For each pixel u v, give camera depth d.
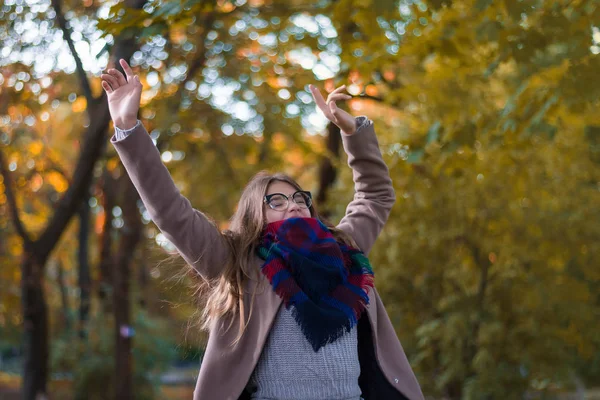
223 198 13.95
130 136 2.73
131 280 12.16
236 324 2.85
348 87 7.26
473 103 8.57
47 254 10.20
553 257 10.41
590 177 10.51
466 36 6.97
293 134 13.43
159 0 5.73
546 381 10.23
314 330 2.70
